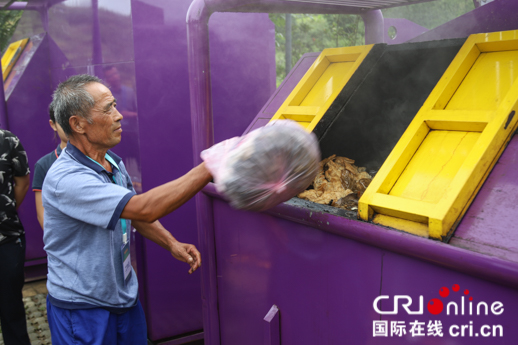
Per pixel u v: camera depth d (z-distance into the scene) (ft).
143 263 9.61
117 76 9.47
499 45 4.71
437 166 4.45
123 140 9.62
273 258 5.90
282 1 7.53
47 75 13.48
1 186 8.10
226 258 6.81
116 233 5.53
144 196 4.48
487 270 3.43
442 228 3.78
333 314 5.10
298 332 5.68
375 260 4.49
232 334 7.00
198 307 10.03
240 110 10.22
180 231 9.63
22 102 13.26
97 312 5.45
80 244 5.30
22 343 8.73
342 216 4.71
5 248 8.27
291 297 5.71
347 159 6.08
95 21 10.00
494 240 3.57
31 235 13.87
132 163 9.39
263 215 5.93
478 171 3.96
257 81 10.37
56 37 12.53
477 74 4.80
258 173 3.41
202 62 6.42
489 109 4.39
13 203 8.30
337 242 4.89
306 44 17.89
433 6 12.62
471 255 3.52
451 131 4.62
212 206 6.89
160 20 8.92
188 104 9.38
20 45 14.21
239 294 6.70
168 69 9.12
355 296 4.78
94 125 5.14
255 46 10.23
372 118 6.41
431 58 5.90
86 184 4.82
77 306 5.39
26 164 8.60
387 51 6.31
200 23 6.30
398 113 6.54
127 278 5.85
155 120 9.12
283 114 6.81
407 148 4.72
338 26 15.44
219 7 6.42
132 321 6.07
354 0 8.29
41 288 13.53
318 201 5.43
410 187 4.49
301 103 6.84
